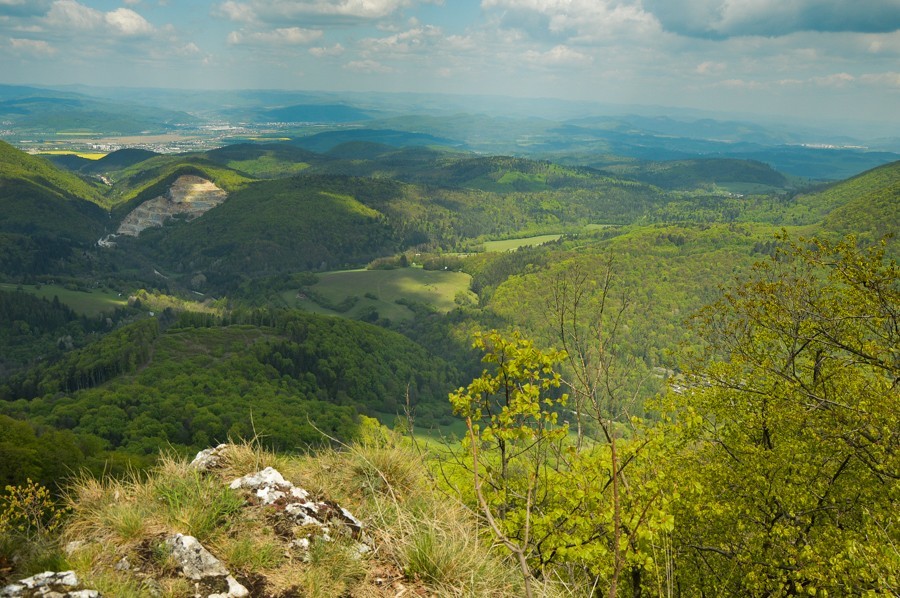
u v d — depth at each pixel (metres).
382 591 3.92
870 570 8.70
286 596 3.58
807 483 12.82
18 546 3.65
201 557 3.69
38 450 37.38
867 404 12.27
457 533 4.82
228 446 5.82
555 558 6.00
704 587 13.27
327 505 4.89
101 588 3.18
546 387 6.61
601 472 7.19
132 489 4.71
